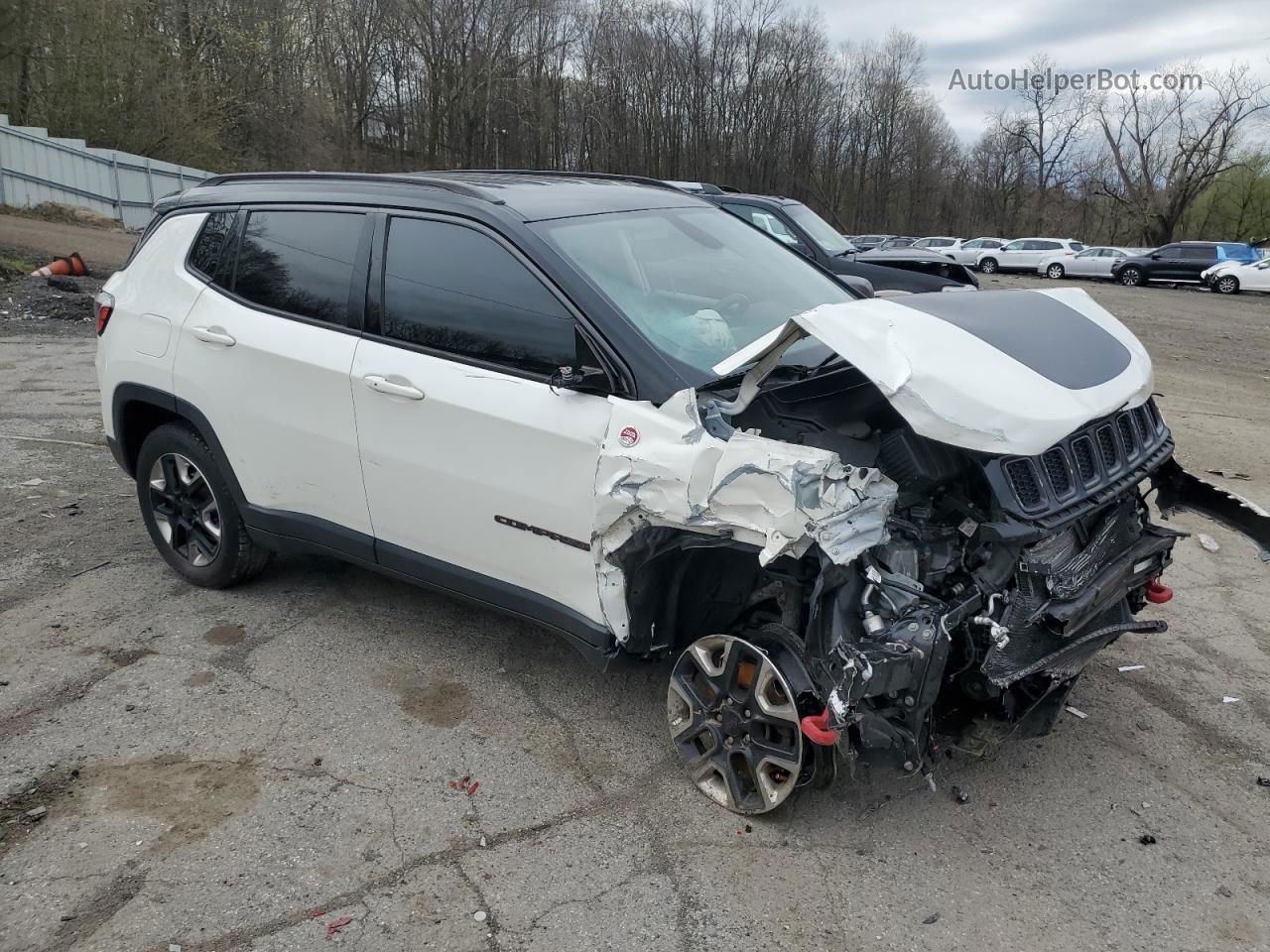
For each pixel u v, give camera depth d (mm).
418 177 4117
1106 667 4129
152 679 3889
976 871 2896
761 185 62844
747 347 3051
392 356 3643
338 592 4730
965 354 2869
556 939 2605
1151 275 33562
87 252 18984
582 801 3197
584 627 3312
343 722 3627
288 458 4031
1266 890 2840
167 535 4746
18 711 3639
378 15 51500
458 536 3602
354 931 2621
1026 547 2889
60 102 27500
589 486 3146
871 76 68062
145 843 2951
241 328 4090
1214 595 4895
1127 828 3107
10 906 2688
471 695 3832
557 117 56125
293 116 42000
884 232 71188
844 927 2660
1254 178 60062
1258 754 3535
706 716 3232
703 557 3193
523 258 3391
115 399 4672
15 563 4941
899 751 2820
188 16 33625
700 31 58594
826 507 2652
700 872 2871
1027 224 75250
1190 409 10078
